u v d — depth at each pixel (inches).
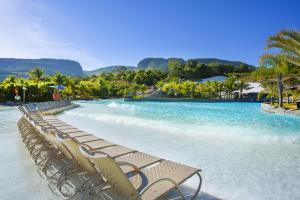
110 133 326.3
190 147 247.9
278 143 268.7
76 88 1705.2
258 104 1311.5
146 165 132.6
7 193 135.0
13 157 201.0
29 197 130.3
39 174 162.7
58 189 133.6
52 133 148.5
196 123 438.6
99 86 1955.0
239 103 1433.3
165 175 118.5
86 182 125.3
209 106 1074.1
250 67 3629.4
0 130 332.5
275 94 986.1
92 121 456.8
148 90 2220.7
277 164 192.7
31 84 1074.1
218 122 465.1
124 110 771.4
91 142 191.2
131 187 91.9
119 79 3184.1
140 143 265.6
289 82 913.5
